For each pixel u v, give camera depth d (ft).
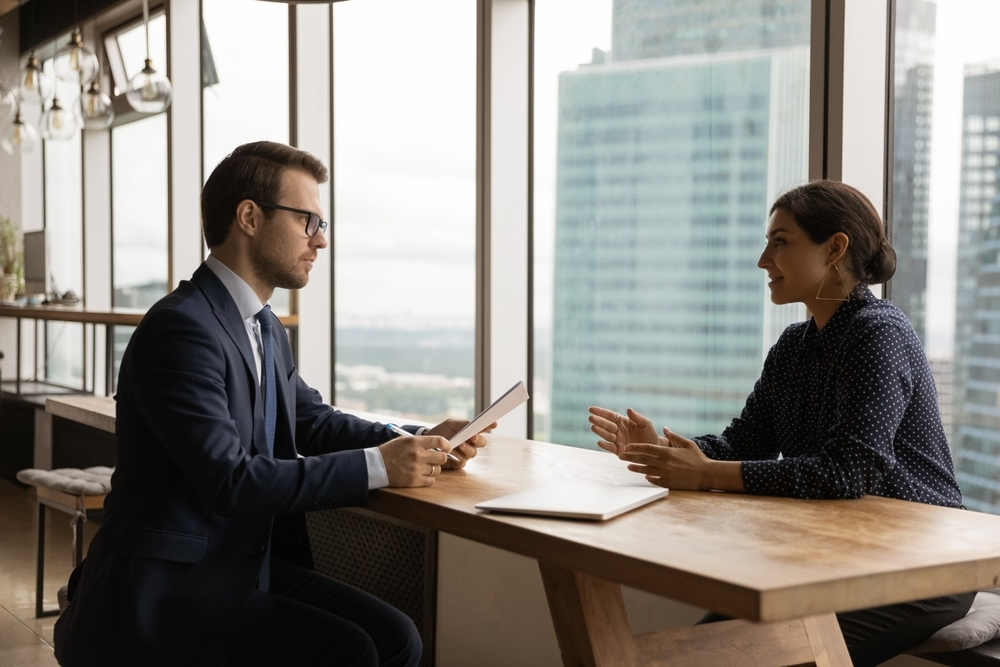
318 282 15.83
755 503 5.28
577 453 7.13
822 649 5.43
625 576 4.11
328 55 15.64
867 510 5.17
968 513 5.15
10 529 15.79
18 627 10.94
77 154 22.66
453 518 5.06
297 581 6.51
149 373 5.49
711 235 10.34
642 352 11.10
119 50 21.20
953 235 7.89
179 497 5.55
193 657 5.36
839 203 6.07
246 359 5.92
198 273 6.09
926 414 5.91
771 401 6.73
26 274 20.85
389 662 6.25
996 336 7.63
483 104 12.21
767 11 9.69
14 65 24.29
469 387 13.35
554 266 12.06
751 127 9.89
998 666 5.64
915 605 5.75
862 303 6.09
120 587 5.33
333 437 7.09
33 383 23.20
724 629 5.33
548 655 8.35
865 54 8.18
